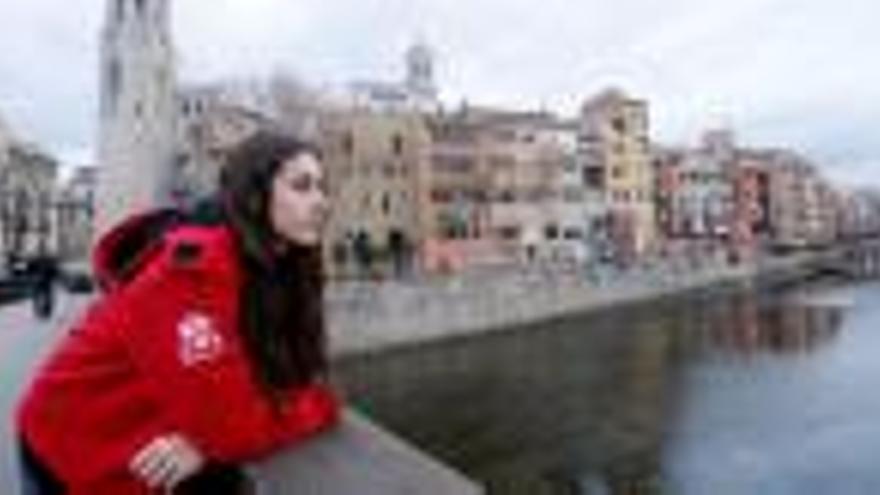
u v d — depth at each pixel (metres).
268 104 143.50
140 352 3.92
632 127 187.00
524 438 67.25
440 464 3.96
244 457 3.94
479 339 118.31
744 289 195.00
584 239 173.12
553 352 108.00
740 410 75.25
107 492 3.94
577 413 74.62
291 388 4.11
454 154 152.62
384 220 144.75
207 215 4.20
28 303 50.72
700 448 64.06
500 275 132.25
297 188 4.14
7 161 156.38
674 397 80.50
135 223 4.27
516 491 56.50
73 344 4.06
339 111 144.38
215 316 3.95
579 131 175.62
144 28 115.94
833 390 83.12
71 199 182.50
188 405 3.91
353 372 94.56
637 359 102.25
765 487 55.91
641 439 66.31
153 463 3.89
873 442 64.44
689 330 127.69
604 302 154.75
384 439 4.16
